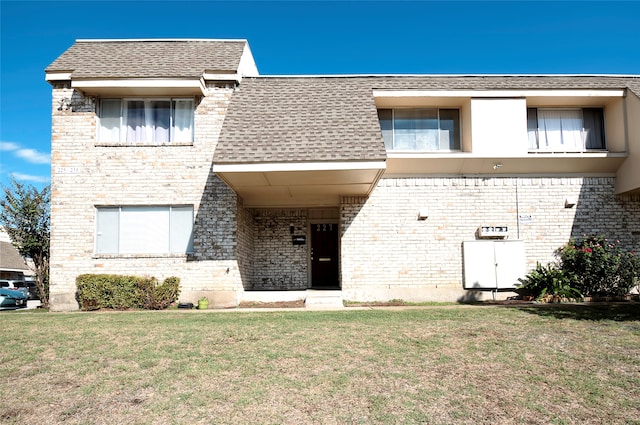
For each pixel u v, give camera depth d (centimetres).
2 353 818
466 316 1098
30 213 1938
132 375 697
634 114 1441
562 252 1485
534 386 642
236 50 1596
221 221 1436
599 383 649
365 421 546
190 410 577
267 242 1708
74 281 1418
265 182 1332
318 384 654
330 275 1709
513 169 1500
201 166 1449
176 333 945
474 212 1498
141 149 1455
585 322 1016
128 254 1425
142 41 1644
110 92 1448
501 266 1478
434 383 655
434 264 1483
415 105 1545
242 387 646
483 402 594
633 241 1498
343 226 1496
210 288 1412
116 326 1030
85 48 1588
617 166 1502
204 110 1468
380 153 1212
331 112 1385
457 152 1488
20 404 602
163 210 1453
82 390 643
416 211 1498
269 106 1413
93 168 1445
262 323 1038
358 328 973
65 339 911
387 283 1477
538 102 1531
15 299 2639
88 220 1431
